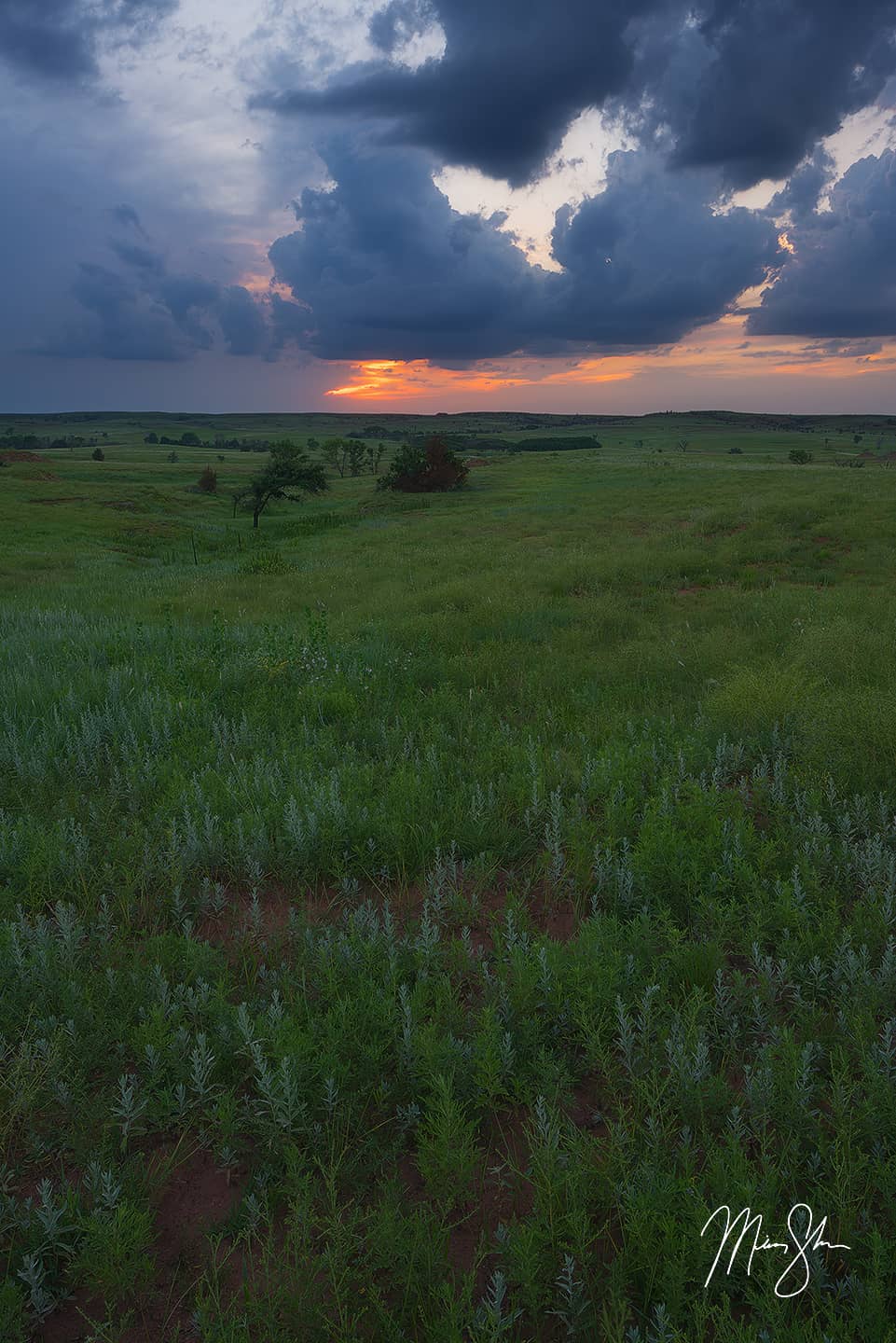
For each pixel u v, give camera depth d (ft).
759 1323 6.16
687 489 143.33
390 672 30.50
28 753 20.07
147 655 32.81
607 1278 6.62
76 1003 10.10
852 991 10.14
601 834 15.42
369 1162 8.01
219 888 13.25
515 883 14.08
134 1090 8.93
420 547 93.86
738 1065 9.18
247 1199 7.28
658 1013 9.77
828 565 62.80
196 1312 6.38
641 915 11.84
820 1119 8.25
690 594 53.26
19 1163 8.20
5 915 12.53
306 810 15.26
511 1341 6.22
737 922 12.00
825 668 27.68
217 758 20.06
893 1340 5.66
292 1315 6.29
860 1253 6.75
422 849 14.62
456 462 214.69
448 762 19.71
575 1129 7.92
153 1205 7.72
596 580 57.06
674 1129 7.93
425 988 10.11
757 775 18.13
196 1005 9.86
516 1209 7.43
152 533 157.17
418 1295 6.44
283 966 10.87
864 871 13.26
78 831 15.12
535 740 21.49
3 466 279.49
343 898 13.61
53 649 35.04
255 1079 9.05
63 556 113.19
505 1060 8.91
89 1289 6.96
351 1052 9.15
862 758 17.90
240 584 67.51
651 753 19.19
